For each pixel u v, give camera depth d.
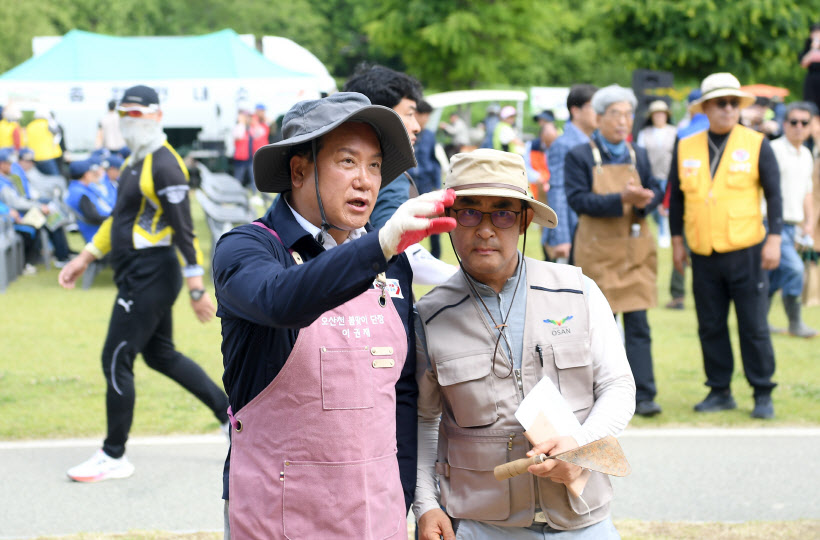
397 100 4.11
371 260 2.10
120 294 5.39
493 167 2.86
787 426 6.54
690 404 7.07
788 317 9.72
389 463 2.51
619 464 2.69
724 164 6.54
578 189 6.29
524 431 2.87
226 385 2.56
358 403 2.42
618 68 43.09
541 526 2.88
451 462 2.95
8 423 6.56
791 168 9.40
